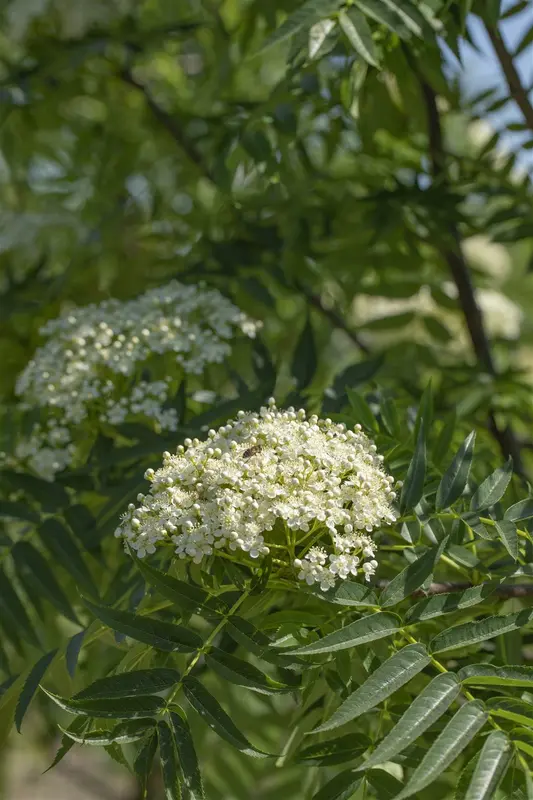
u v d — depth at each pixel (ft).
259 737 4.85
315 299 5.58
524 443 5.24
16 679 3.83
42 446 4.53
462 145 6.61
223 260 4.96
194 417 4.30
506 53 4.75
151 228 6.08
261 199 5.07
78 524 4.31
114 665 4.10
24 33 6.01
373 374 4.44
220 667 3.63
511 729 3.53
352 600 3.67
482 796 3.41
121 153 6.14
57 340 4.53
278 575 3.76
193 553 3.67
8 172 6.58
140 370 4.45
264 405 4.43
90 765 9.11
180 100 6.58
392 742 3.45
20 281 5.60
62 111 6.37
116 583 4.14
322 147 5.73
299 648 3.56
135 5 6.49
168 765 3.54
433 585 3.93
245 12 5.15
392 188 5.16
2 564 4.28
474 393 4.82
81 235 6.23
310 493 3.68
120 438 4.53
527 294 7.38
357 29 4.09
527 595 3.92
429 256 5.66
